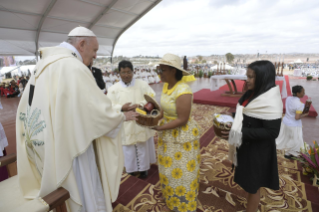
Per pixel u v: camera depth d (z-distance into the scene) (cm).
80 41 133
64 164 118
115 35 1352
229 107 680
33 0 764
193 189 171
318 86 1092
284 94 640
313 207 186
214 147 352
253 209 163
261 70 134
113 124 134
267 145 146
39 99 119
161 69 164
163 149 176
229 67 1702
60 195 110
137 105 208
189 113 159
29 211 99
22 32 940
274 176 147
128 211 186
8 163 160
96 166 146
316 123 472
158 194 212
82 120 121
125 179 243
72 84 117
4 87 1160
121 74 249
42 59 128
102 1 916
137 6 1043
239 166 160
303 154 250
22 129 142
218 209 185
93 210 139
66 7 870
